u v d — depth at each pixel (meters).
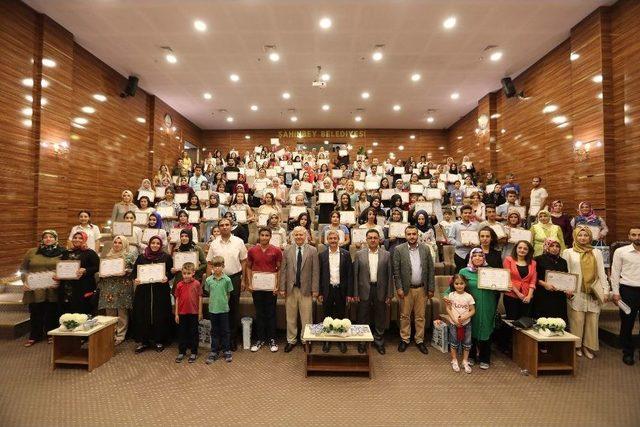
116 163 11.25
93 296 5.58
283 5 7.82
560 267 4.95
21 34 7.57
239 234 7.52
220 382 4.28
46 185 8.07
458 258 6.21
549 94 10.04
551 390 4.10
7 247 7.20
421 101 14.34
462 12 8.10
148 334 5.30
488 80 12.09
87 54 9.89
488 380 4.35
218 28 8.74
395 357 5.03
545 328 4.43
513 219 6.24
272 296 5.32
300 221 6.72
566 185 9.33
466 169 13.62
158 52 10.00
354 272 5.27
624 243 6.67
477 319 4.66
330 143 19.08
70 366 4.66
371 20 8.39
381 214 7.91
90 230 6.66
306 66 10.93
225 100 14.20
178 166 13.65
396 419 3.53
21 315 6.05
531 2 7.76
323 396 3.96
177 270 5.37
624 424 3.46
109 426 3.40
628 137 7.54
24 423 3.44
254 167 12.91
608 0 7.72
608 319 5.85
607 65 7.89
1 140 7.12
